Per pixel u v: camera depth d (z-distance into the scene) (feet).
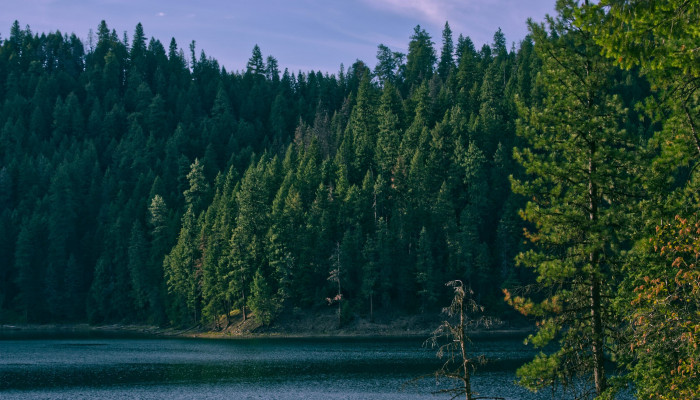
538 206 82.74
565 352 78.48
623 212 78.38
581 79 83.30
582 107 82.43
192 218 411.95
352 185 384.06
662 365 60.85
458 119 443.32
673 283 56.54
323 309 342.03
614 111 83.25
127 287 421.18
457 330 77.05
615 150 79.36
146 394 149.28
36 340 313.53
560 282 80.38
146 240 440.04
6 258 441.68
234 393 149.59
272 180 429.79
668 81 61.87
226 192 433.48
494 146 417.90
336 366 197.98
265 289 329.11
